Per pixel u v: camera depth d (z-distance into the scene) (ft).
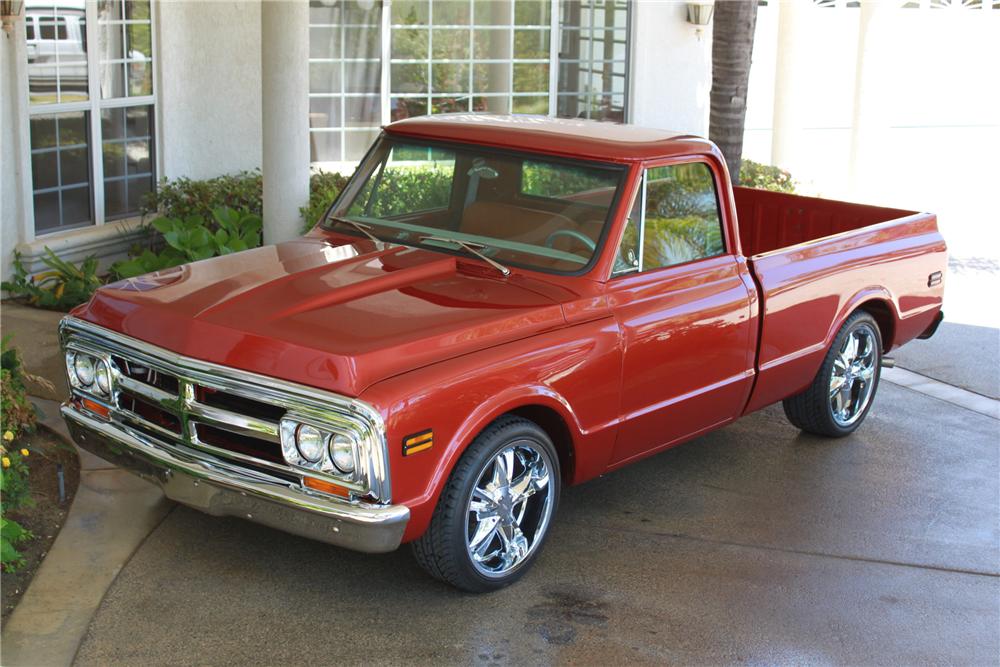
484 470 15.12
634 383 17.12
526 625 15.15
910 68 60.59
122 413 15.47
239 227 30.78
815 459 21.99
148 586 15.47
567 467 16.84
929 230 24.04
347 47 37.37
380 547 13.73
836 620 15.92
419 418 13.76
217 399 14.44
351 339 14.03
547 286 16.66
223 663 13.78
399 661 14.10
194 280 16.16
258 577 15.93
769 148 53.21
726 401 19.29
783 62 40.81
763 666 14.60
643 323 17.08
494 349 14.98
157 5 32.22
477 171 18.15
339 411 13.33
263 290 15.49
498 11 39.14
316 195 30.42
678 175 18.06
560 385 15.80
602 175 17.34
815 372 21.50
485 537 15.47
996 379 27.48
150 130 32.91
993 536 18.94
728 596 16.37
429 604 15.52
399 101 38.60
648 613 15.70
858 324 22.41
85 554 16.16
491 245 17.67
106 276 31.32
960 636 15.72
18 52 27.63
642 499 19.63
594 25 40.70
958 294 35.24
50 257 28.91
